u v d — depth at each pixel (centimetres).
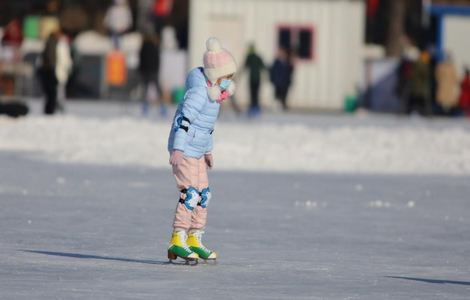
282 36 12256
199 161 2455
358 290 2112
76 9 15825
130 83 12244
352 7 12262
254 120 9431
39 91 12131
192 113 2417
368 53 15338
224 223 3225
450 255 2698
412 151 6184
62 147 6012
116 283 2114
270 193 4153
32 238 2783
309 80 12294
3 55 12231
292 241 2880
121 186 4247
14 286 2042
